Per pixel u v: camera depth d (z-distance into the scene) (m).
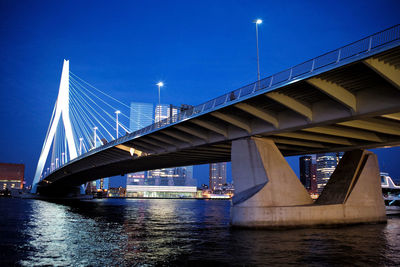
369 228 31.80
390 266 17.31
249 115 32.81
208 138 39.19
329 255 19.75
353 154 37.97
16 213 56.75
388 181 68.12
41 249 22.38
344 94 24.72
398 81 21.45
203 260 18.70
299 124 29.30
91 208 79.44
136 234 29.78
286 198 33.00
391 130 31.50
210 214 61.22
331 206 33.44
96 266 17.66
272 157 33.81
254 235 27.25
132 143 52.19
